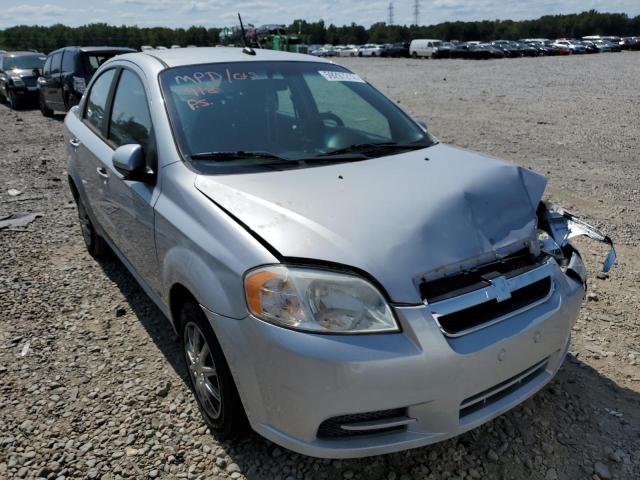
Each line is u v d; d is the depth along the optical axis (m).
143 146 3.19
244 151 2.98
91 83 4.54
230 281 2.26
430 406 2.14
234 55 3.69
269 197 2.48
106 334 3.65
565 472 2.49
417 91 19.23
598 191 6.87
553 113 13.67
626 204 6.35
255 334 2.16
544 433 2.72
